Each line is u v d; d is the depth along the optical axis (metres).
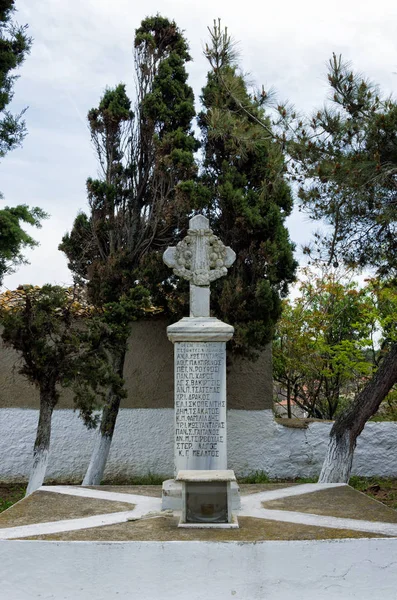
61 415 11.11
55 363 8.72
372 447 11.29
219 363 7.49
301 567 5.09
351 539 5.16
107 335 9.23
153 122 10.69
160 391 11.22
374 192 7.86
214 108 9.41
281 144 8.23
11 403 11.12
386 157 7.68
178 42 11.46
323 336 15.17
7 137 11.12
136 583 5.05
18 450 10.99
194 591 5.03
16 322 8.52
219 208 10.67
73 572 5.08
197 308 7.88
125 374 11.28
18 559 5.11
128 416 11.16
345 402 16.34
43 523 6.00
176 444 7.40
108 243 10.83
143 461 11.02
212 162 11.05
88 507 6.80
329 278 15.45
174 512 6.49
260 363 11.44
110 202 10.57
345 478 8.88
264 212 10.46
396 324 14.07
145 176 10.77
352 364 13.41
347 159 7.66
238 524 5.80
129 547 5.11
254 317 10.25
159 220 10.34
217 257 7.99
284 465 11.18
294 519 6.11
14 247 10.78
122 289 10.44
